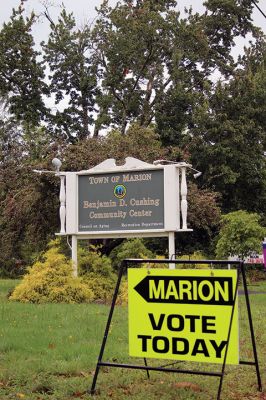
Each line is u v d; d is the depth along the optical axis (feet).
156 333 20.75
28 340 28.91
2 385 21.31
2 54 110.83
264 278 99.30
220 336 19.85
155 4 116.37
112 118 117.39
